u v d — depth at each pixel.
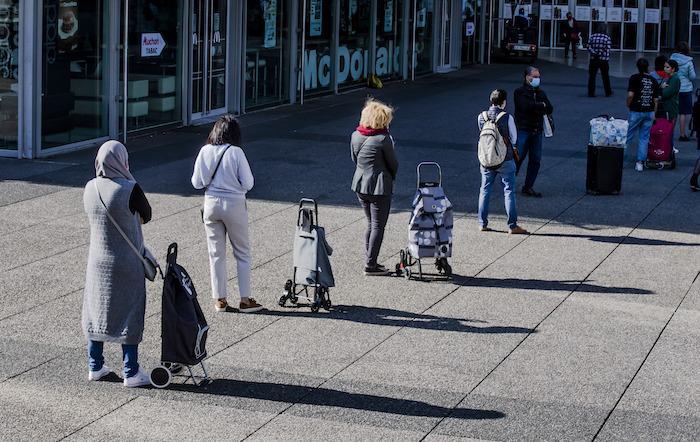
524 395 7.39
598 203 14.13
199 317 7.45
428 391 7.43
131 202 7.14
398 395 7.35
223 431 6.68
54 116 16.62
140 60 18.75
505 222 12.89
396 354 8.18
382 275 10.48
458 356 8.16
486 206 12.33
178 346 7.26
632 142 19.56
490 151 11.91
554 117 22.53
